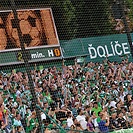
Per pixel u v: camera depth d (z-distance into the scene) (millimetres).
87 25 45906
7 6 42812
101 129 39094
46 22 44344
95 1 46438
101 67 45719
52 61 43594
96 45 46312
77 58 44781
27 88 39406
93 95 42875
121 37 47844
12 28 42219
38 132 35125
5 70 40781
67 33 44938
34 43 43281
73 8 45438
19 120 36281
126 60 47375
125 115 41781
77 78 43625
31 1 44281
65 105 40312
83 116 39438
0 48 41344
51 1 44938
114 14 47375
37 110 35031
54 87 41219
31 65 42344
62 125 37781
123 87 45438
